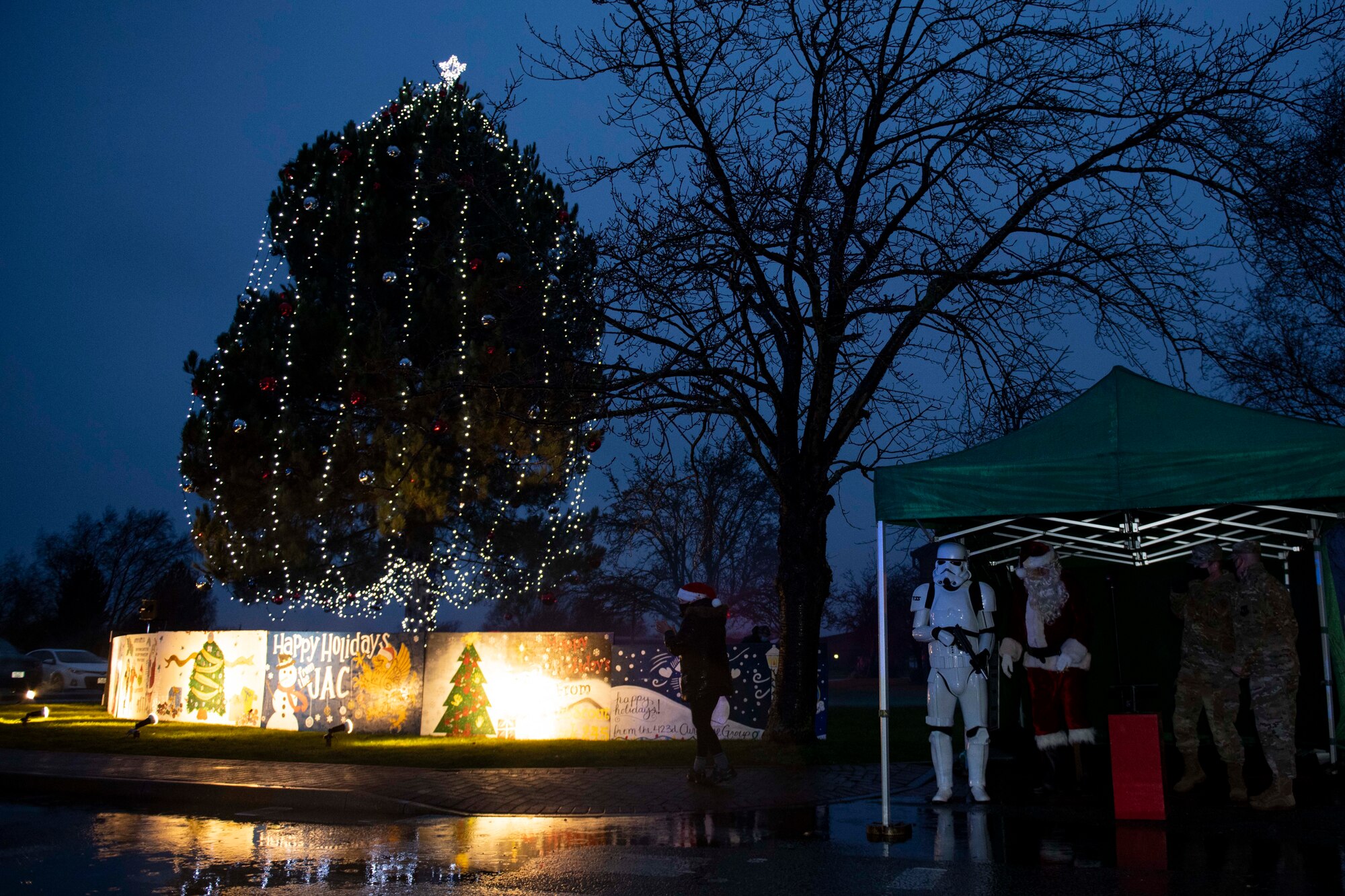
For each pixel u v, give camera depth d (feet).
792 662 44.19
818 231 41.78
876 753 41.96
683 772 37.17
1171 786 29.96
